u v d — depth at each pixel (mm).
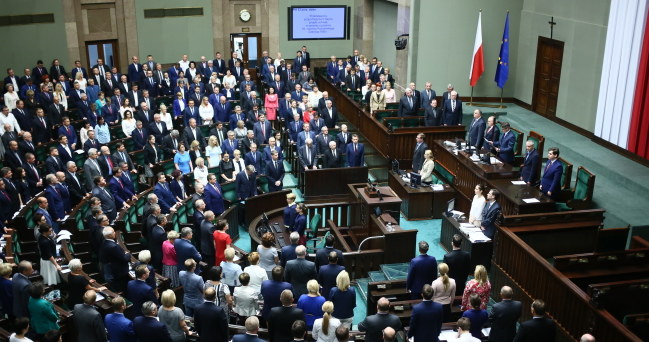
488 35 19641
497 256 10750
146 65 20484
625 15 13148
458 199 13875
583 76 16156
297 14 25625
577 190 12336
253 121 17266
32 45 21031
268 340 7777
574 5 16516
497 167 13133
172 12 23906
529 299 9805
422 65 20141
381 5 23906
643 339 8180
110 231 9289
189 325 8078
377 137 16656
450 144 14688
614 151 14922
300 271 8672
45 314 7676
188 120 17109
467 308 8492
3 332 7684
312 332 7238
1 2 20000
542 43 18156
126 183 12867
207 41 24859
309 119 17078
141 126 15578
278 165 14062
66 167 13844
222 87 21391
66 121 15352
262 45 25781
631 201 12617
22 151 14336
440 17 19641
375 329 7141
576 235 10859
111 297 8508
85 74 20969
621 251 9664
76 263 8492
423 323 7375
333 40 26297
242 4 25016
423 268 8930
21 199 12766
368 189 12039
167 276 9766
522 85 19359
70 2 21594
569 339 8906
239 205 13586
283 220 12664
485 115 18609
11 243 10438
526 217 10656
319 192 14742
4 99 17172
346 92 20781
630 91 13266
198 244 11398
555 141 15781
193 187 13781
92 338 7242
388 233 10977
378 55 24797
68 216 11805
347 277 7879
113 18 22797
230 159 14766
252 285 8500
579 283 9508
